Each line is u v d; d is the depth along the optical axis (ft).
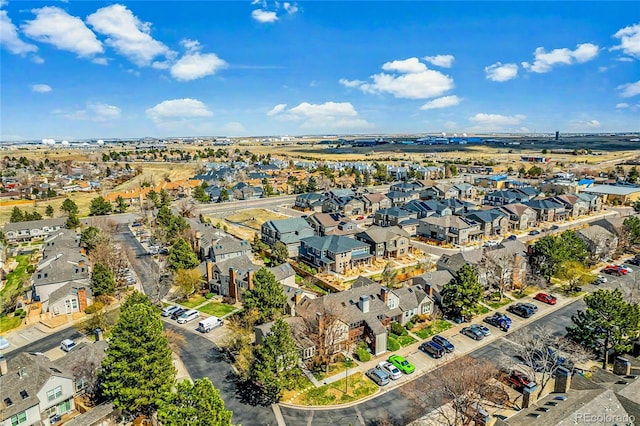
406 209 412.98
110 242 321.32
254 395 153.17
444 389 147.33
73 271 252.83
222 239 301.43
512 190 503.20
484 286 241.35
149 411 141.90
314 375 164.55
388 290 200.03
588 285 251.80
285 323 151.23
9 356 185.68
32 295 246.88
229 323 209.97
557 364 156.66
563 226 400.26
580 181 563.89
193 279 245.86
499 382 155.43
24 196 569.23
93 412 136.56
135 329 138.51
